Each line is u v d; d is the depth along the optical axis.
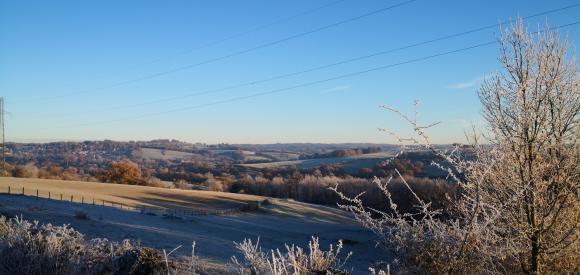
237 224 46.47
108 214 37.09
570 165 5.53
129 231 24.83
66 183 76.38
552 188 5.62
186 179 112.62
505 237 5.37
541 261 5.65
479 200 5.09
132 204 61.03
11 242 7.14
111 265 7.67
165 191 82.44
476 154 5.71
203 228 36.88
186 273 6.95
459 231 5.06
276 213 64.75
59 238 7.59
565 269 5.65
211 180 103.00
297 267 4.62
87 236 20.53
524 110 5.72
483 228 4.95
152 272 7.61
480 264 5.01
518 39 5.84
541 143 5.62
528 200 5.61
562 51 5.66
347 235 37.31
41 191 57.78
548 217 5.67
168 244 21.31
